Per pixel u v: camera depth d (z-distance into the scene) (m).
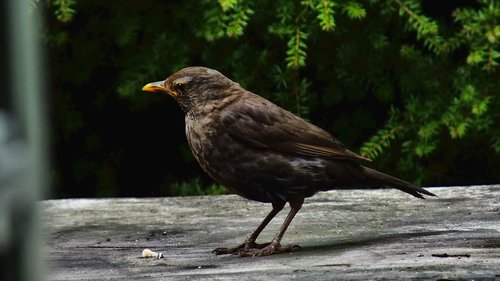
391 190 8.67
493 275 4.91
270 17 10.62
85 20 11.46
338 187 6.93
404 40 11.14
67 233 7.27
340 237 6.75
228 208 8.23
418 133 10.23
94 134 12.27
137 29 10.86
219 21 10.05
